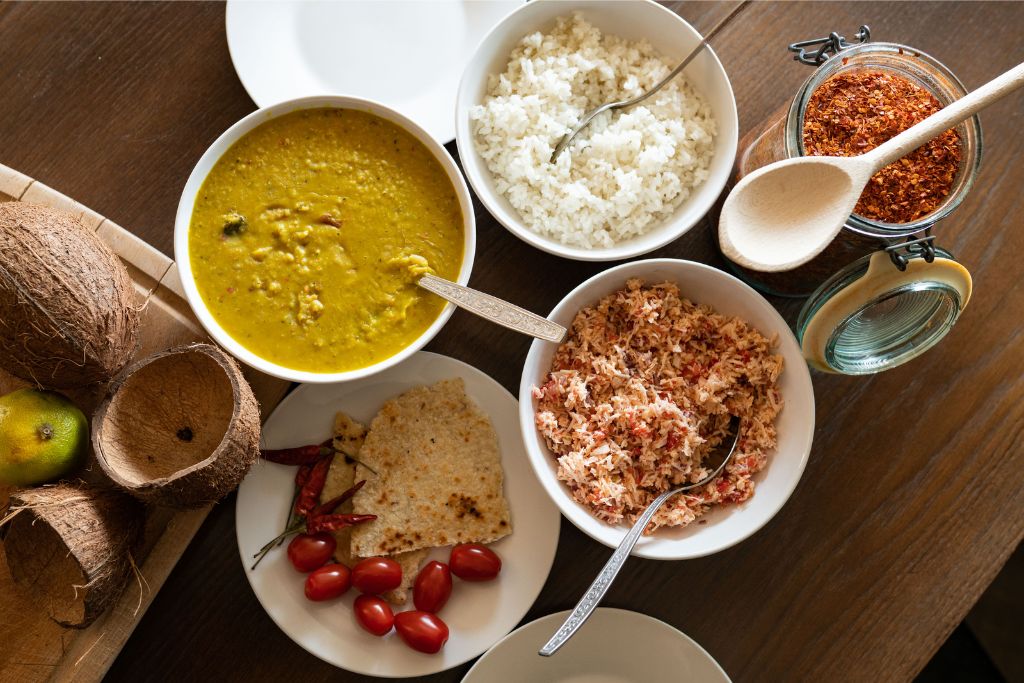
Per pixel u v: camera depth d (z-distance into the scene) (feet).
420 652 2.44
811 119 2.30
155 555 2.41
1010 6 2.55
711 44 2.55
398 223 2.38
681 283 2.39
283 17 2.49
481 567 2.43
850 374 2.43
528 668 2.46
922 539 2.52
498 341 2.54
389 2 2.53
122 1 2.52
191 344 2.31
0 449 2.24
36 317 2.20
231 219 2.34
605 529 2.30
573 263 2.54
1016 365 2.53
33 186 2.42
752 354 2.35
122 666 2.48
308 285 2.35
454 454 2.48
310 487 2.44
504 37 2.40
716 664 2.42
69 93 2.51
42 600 2.35
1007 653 3.12
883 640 2.51
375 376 2.47
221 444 2.21
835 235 2.18
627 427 2.33
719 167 2.38
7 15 2.50
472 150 2.40
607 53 2.44
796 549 2.53
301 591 2.46
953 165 2.27
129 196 2.51
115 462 2.27
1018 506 2.51
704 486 2.35
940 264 2.22
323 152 2.37
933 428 2.53
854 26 2.54
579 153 2.43
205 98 2.53
